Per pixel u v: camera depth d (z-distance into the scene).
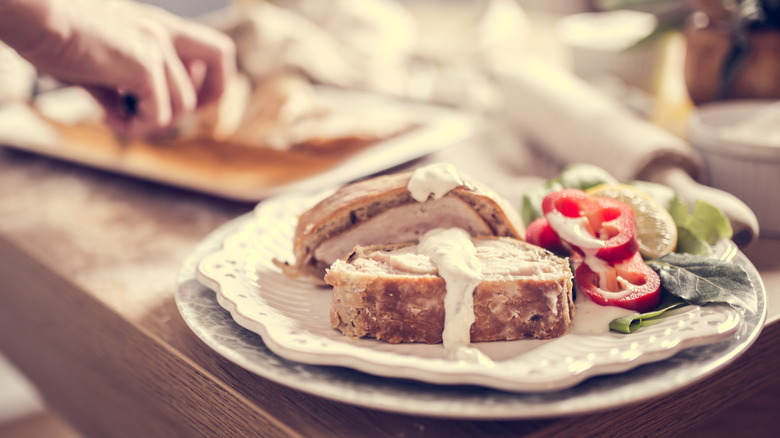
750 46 0.97
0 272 0.91
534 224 0.74
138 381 0.75
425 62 1.48
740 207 0.77
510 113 1.09
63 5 0.79
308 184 0.89
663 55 1.17
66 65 0.80
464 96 1.22
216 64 0.93
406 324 0.68
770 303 0.72
